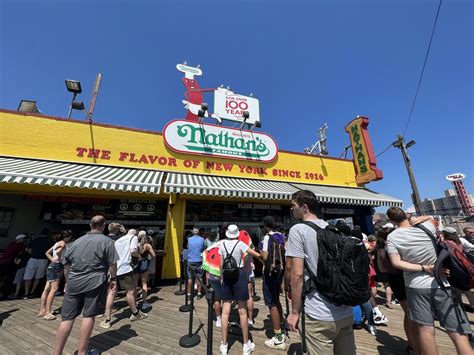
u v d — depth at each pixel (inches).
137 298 263.3
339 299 74.8
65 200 339.0
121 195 354.6
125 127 361.1
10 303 242.8
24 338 166.6
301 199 94.7
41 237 280.2
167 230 346.9
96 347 154.7
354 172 508.7
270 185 399.5
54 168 284.2
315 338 79.9
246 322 145.9
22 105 433.4
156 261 332.5
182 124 394.6
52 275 209.5
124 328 184.1
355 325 189.5
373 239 244.4
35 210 368.5
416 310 105.8
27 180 239.5
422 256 106.7
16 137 303.6
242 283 149.1
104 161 338.6
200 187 315.9
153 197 368.8
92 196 349.1
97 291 136.8
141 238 239.3
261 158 434.6
